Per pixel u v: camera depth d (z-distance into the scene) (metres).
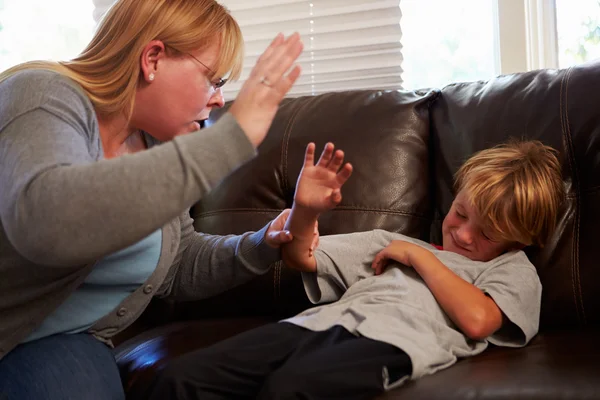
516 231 1.26
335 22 2.01
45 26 2.47
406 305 1.14
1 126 0.89
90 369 1.04
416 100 1.58
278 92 0.84
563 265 1.30
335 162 1.12
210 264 1.32
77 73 1.06
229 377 1.00
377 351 1.01
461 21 2.06
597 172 1.32
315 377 0.94
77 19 2.45
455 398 0.91
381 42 1.96
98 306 1.13
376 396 0.97
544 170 1.29
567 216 1.34
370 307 1.14
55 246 0.78
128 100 1.06
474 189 1.29
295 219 1.18
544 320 1.30
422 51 2.10
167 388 0.97
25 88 0.94
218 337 1.30
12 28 2.50
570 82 1.40
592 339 1.12
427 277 1.19
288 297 1.49
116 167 0.79
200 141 0.80
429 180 1.54
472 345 1.15
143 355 1.23
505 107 1.45
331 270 1.30
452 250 1.33
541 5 1.92
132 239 0.80
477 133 1.47
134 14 1.05
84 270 1.01
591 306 1.27
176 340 1.29
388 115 1.56
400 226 1.46
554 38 1.93
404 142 1.53
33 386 0.96
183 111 1.10
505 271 1.21
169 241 1.17
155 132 1.14
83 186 0.77
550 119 1.39
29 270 0.95
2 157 0.86
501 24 1.93
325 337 1.10
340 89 2.05
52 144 0.85
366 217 1.47
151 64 1.06
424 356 1.02
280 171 1.56
